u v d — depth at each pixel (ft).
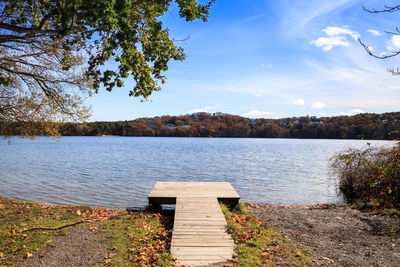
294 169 85.87
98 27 21.15
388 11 9.95
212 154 149.48
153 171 78.74
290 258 17.83
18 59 32.19
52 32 19.85
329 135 444.14
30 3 17.74
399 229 25.30
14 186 53.52
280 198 46.19
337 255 18.90
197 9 22.65
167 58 24.91
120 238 21.25
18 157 118.52
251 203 42.24
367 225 27.07
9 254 17.57
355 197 39.73
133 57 24.41
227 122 577.43
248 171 80.53
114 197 45.09
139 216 28.84
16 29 18.97
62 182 58.80
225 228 22.31
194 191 34.17
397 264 17.35
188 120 585.63
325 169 85.66
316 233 24.64
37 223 24.63
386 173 32.53
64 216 28.35
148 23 23.18
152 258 17.38
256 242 20.39
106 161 106.32
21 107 34.68
